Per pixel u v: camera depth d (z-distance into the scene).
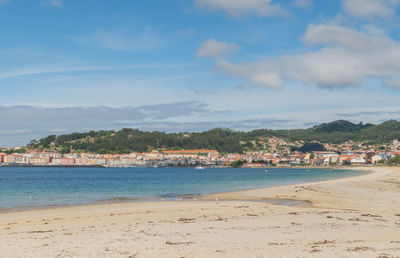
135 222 24.12
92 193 55.75
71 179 124.06
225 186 73.00
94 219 25.95
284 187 60.66
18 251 15.59
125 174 183.88
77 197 48.25
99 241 17.70
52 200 43.78
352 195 45.91
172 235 19.19
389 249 15.45
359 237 18.59
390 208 33.91
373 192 50.00
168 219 25.56
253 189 61.81
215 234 19.44
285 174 175.12
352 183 69.81
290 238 18.33
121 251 15.70
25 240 17.92
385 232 20.03
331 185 63.38
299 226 21.98
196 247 16.39
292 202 39.72
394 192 50.09
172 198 45.94
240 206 34.06
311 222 23.59
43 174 182.88
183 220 24.84
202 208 32.44
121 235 19.25
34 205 37.84
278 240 17.83
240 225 22.41
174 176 153.00
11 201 42.53
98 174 184.88
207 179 117.06
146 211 30.52
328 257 14.13
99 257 14.72
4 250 15.76
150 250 15.88
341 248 15.72
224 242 17.41
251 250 15.69
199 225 22.47
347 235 19.14
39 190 64.31
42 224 23.80
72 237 18.70
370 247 15.88
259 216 26.67
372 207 34.78
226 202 39.16
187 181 101.50
